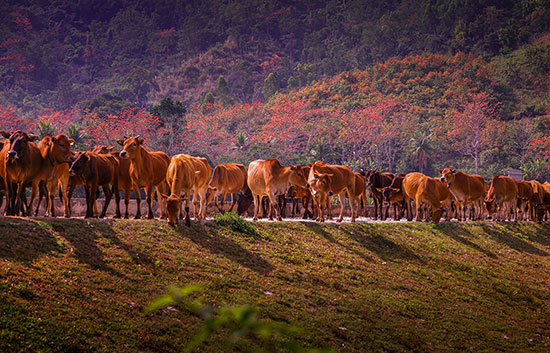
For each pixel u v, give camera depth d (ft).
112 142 267.80
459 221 87.71
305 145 354.54
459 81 472.03
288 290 45.52
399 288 53.72
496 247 78.84
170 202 50.26
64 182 51.16
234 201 80.23
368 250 62.64
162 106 290.76
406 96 457.27
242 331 10.31
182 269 43.24
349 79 515.50
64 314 31.76
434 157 372.38
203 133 330.13
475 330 47.14
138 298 36.55
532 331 50.08
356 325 42.16
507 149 360.69
